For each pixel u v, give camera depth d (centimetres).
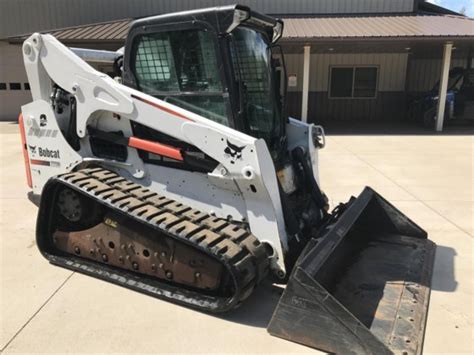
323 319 256
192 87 327
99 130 371
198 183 333
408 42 1216
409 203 570
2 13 1648
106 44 1280
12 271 367
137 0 1617
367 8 1595
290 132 420
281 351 260
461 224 488
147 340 272
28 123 408
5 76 1644
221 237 298
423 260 378
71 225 378
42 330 283
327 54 1633
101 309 308
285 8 1603
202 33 311
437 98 1358
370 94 1669
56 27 1656
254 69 351
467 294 332
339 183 675
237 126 314
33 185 424
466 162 838
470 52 1504
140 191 348
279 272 310
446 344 270
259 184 294
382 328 276
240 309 308
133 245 333
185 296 311
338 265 351
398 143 1084
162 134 345
